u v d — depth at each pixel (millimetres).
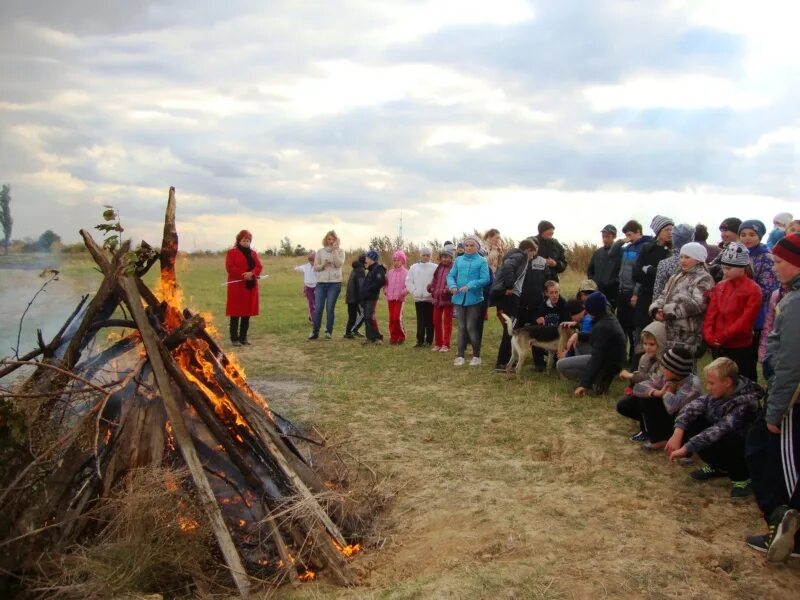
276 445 5395
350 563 4848
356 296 13914
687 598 3906
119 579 4211
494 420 7855
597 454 6504
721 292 7098
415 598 3980
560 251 11422
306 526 4871
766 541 4398
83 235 5570
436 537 5000
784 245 4383
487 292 11734
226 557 4566
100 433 5074
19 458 4527
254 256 13391
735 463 5422
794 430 4359
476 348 10984
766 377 5805
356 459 6484
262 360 11875
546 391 9062
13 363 5047
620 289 10383
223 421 5453
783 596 3947
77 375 5289
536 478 6023
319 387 9680
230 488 5125
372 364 11328
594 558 4387
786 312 4328
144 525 4496
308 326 15992
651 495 5520
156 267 11648
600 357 8609
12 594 4176
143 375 5375
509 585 4043
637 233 10227
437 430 7590
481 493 5715
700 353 7742
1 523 4297
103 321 5605
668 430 6469
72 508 4676
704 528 4879
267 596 4398
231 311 13203
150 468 4816
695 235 10914
